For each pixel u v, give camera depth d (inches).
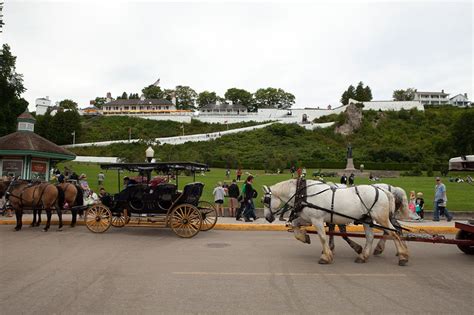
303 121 3853.3
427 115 3745.1
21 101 1952.5
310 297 244.8
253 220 650.8
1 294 248.8
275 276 297.0
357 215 354.3
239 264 338.6
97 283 273.9
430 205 813.9
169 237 500.4
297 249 418.3
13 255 374.3
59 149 893.2
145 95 5876.0
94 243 447.8
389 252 409.1
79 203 589.9
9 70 1943.9
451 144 2573.8
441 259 370.3
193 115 4431.6
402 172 2229.3
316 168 2463.1
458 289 265.7
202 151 2856.8
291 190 381.1
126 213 531.2
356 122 3553.2
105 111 4694.9
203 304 229.5
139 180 577.3
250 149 2970.0
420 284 278.1
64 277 290.2
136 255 376.5
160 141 3201.3
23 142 826.8
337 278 293.4
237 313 214.5
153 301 234.5
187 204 501.7
